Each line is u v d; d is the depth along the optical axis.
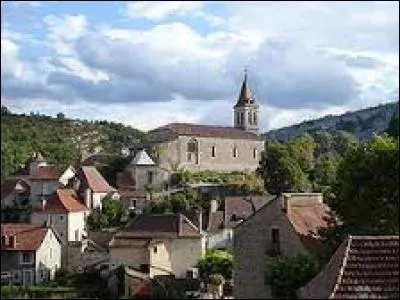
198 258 93.75
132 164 150.50
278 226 56.09
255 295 56.03
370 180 59.62
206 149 176.00
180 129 172.88
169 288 68.00
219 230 113.38
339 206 60.84
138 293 66.50
